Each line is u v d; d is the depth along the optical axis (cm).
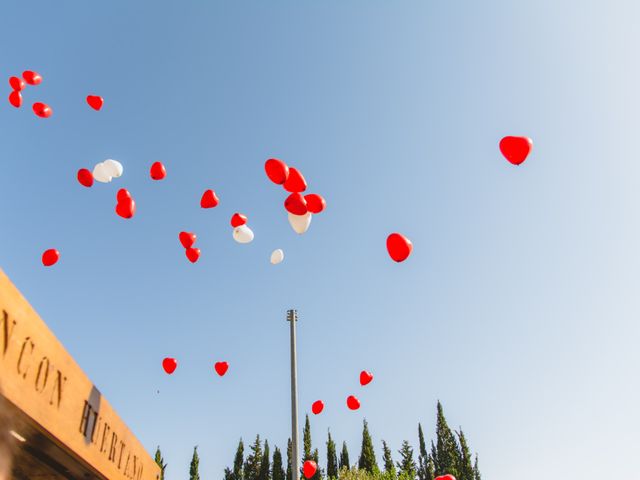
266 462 5138
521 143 541
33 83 683
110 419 323
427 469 5106
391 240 575
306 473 1080
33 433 248
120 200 604
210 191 705
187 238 716
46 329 241
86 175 668
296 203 598
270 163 579
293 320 1291
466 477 4816
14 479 301
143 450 394
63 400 259
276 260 815
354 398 907
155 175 640
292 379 1227
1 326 208
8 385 210
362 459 4659
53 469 300
